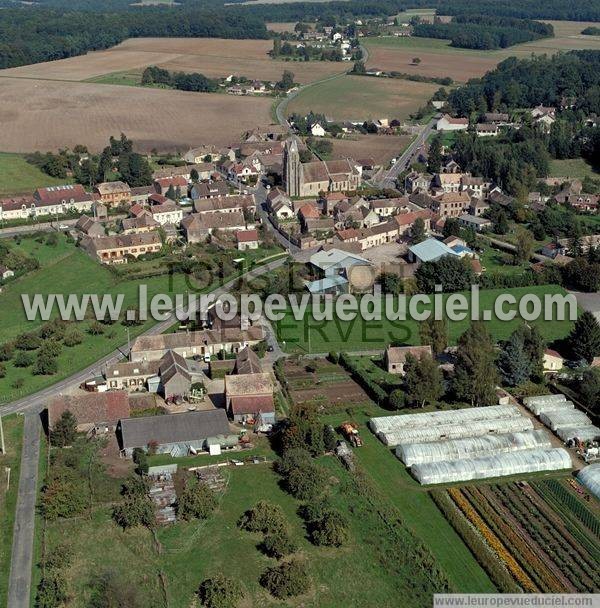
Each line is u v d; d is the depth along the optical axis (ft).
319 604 372.79
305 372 601.21
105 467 474.90
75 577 388.16
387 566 396.16
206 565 396.98
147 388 574.15
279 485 464.24
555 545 412.98
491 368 553.23
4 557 400.67
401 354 598.34
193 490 440.86
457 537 420.36
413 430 511.40
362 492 453.58
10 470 472.03
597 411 536.83
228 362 599.98
